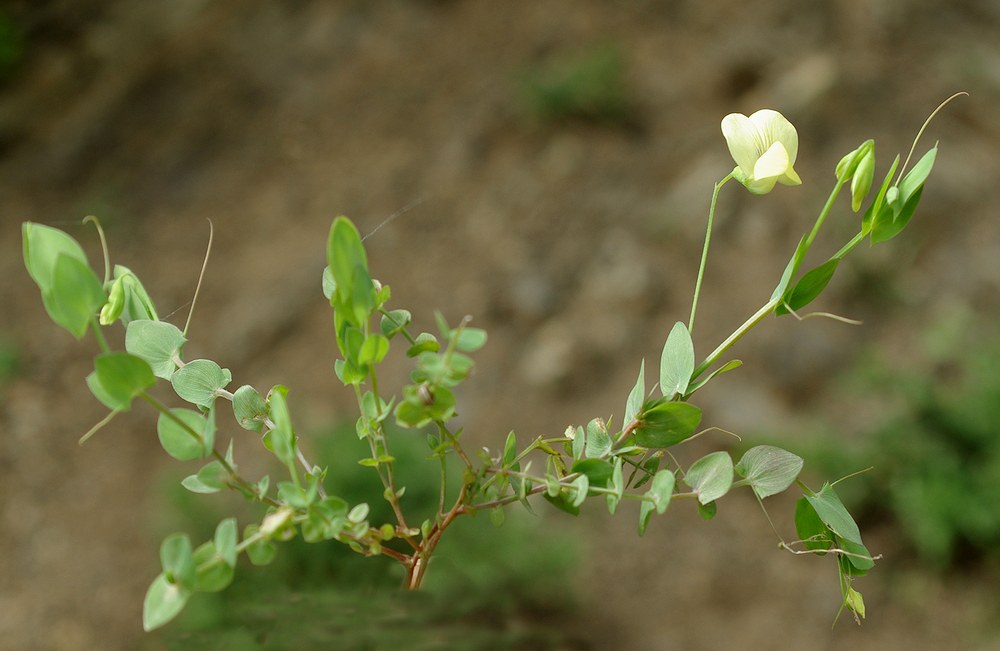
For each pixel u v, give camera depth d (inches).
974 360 57.2
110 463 57.9
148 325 15.9
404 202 71.5
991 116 71.7
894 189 15.6
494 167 72.9
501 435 57.6
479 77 79.1
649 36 79.9
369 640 17.3
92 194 75.0
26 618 50.6
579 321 62.9
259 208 73.1
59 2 91.2
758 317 15.7
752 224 66.1
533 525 47.8
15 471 57.5
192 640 17.7
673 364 15.9
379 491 40.8
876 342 60.1
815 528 15.9
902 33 76.4
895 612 50.2
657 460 15.7
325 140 77.2
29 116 82.0
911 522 52.2
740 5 80.0
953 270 63.1
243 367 62.6
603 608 49.1
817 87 71.7
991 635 48.6
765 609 50.3
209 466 14.7
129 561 52.7
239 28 86.9
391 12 85.7
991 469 51.9
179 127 79.6
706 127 72.7
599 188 70.2
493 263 66.7
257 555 14.4
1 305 67.1
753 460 15.7
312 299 65.7
